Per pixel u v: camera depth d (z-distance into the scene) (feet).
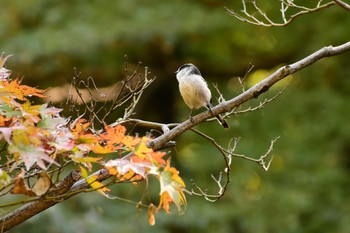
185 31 49.14
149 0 51.34
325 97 49.24
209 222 44.24
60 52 47.01
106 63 49.01
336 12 48.80
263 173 47.78
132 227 41.65
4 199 34.96
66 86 49.37
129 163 12.53
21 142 11.84
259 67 54.80
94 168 26.20
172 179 12.39
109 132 12.98
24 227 37.22
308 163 47.47
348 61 50.70
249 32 51.90
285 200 45.37
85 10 49.85
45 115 12.92
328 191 46.34
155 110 58.80
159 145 16.16
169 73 54.65
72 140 12.55
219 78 55.62
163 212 43.62
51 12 49.32
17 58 46.42
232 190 46.78
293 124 49.62
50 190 13.41
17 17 49.55
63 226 38.29
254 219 44.88
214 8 52.13
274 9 51.06
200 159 49.08
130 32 48.52
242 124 49.80
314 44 49.08
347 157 49.37
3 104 12.86
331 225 45.11
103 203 42.98
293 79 51.67
